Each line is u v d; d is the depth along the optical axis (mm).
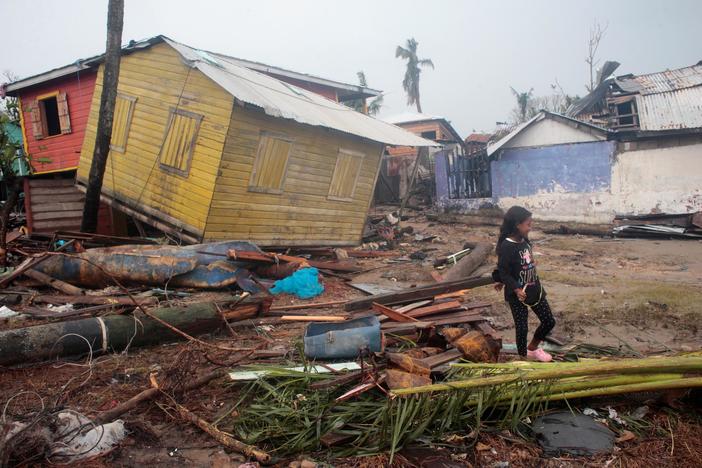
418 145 14617
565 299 7641
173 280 7887
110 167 12242
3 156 11234
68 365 4793
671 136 16359
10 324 5961
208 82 9984
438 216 19734
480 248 11297
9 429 3172
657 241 14023
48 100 16391
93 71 14125
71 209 12867
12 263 9688
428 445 3410
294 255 11867
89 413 3836
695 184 15602
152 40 10734
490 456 3318
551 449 3369
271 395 3971
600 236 15406
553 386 3604
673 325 6160
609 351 5125
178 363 4266
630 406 3873
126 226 14617
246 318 6180
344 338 4590
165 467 3223
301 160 11492
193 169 10211
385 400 3664
